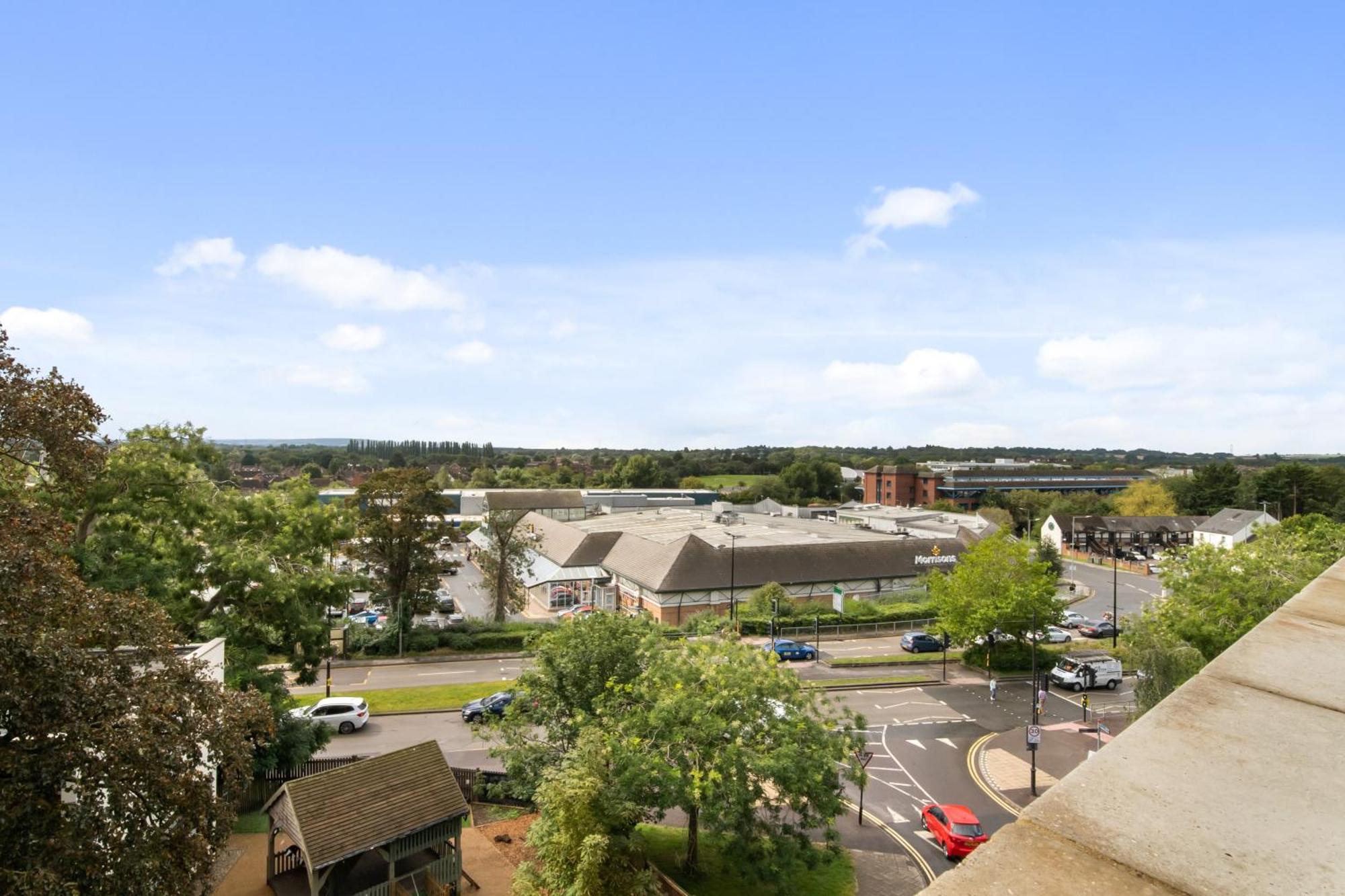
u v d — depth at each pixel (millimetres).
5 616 13273
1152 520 115375
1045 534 114250
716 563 62000
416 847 21188
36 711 12609
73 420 18406
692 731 19406
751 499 144125
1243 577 33938
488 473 178125
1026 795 29484
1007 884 2145
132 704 13797
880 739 35344
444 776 22250
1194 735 2932
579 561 72750
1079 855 2266
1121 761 2797
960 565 49000
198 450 31844
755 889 21672
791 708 20672
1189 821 2395
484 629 52969
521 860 23531
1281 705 3127
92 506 27219
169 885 13211
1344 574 5137
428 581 53219
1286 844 2238
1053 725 37625
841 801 20625
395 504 52344
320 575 32594
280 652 34156
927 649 51281
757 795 19031
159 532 30031
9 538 14641
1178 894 2041
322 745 30141
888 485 152250
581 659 24766
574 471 191750
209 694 15594
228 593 30141
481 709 36719
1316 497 113062
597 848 16938
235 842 24109
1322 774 2602
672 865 22891
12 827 12234
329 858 19578
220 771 16000
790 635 55031
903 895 22312
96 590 15586
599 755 19141
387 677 44969
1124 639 35906
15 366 17469
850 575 65688
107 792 14844
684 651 22062
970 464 184375
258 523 31812
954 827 24547
